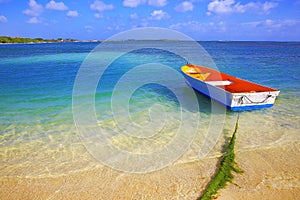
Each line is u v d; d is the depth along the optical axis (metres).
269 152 4.78
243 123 6.27
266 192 3.59
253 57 25.94
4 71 14.02
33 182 3.80
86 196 3.51
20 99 8.02
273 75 13.47
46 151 4.73
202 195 3.51
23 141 5.11
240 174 4.03
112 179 3.90
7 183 3.77
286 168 4.23
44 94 8.69
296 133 5.67
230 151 4.72
